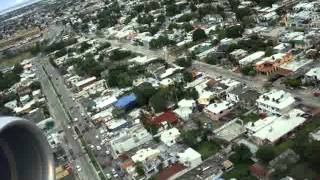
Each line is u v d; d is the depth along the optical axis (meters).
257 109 90.38
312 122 78.81
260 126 79.81
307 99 89.12
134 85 126.31
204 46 140.50
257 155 69.38
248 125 81.31
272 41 125.75
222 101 97.06
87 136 102.00
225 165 71.69
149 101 108.25
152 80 126.25
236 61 120.00
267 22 148.25
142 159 79.44
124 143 88.31
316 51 107.88
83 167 87.06
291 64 106.75
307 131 74.81
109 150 91.38
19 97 149.88
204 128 87.12
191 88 108.19
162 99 103.25
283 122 79.31
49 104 134.62
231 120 88.50
